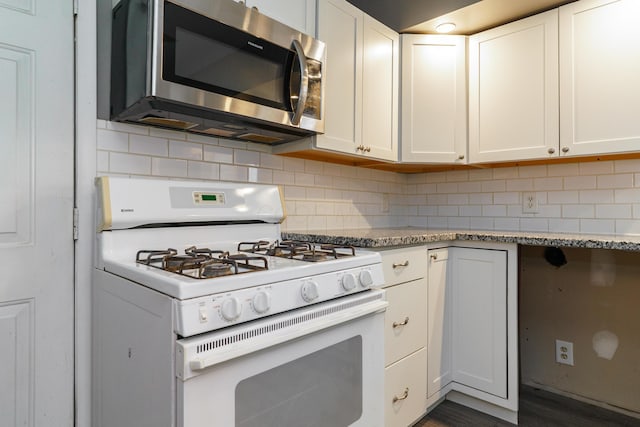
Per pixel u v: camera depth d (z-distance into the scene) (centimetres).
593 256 187
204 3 117
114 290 101
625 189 185
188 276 80
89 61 124
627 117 161
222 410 75
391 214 255
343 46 174
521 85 190
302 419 92
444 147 207
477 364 174
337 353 102
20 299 112
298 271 93
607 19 166
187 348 70
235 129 145
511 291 164
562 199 203
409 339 157
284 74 140
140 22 112
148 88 107
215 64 120
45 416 115
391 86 201
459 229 235
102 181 114
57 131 118
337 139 171
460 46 208
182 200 126
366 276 111
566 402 188
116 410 99
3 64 110
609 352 183
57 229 118
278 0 149
